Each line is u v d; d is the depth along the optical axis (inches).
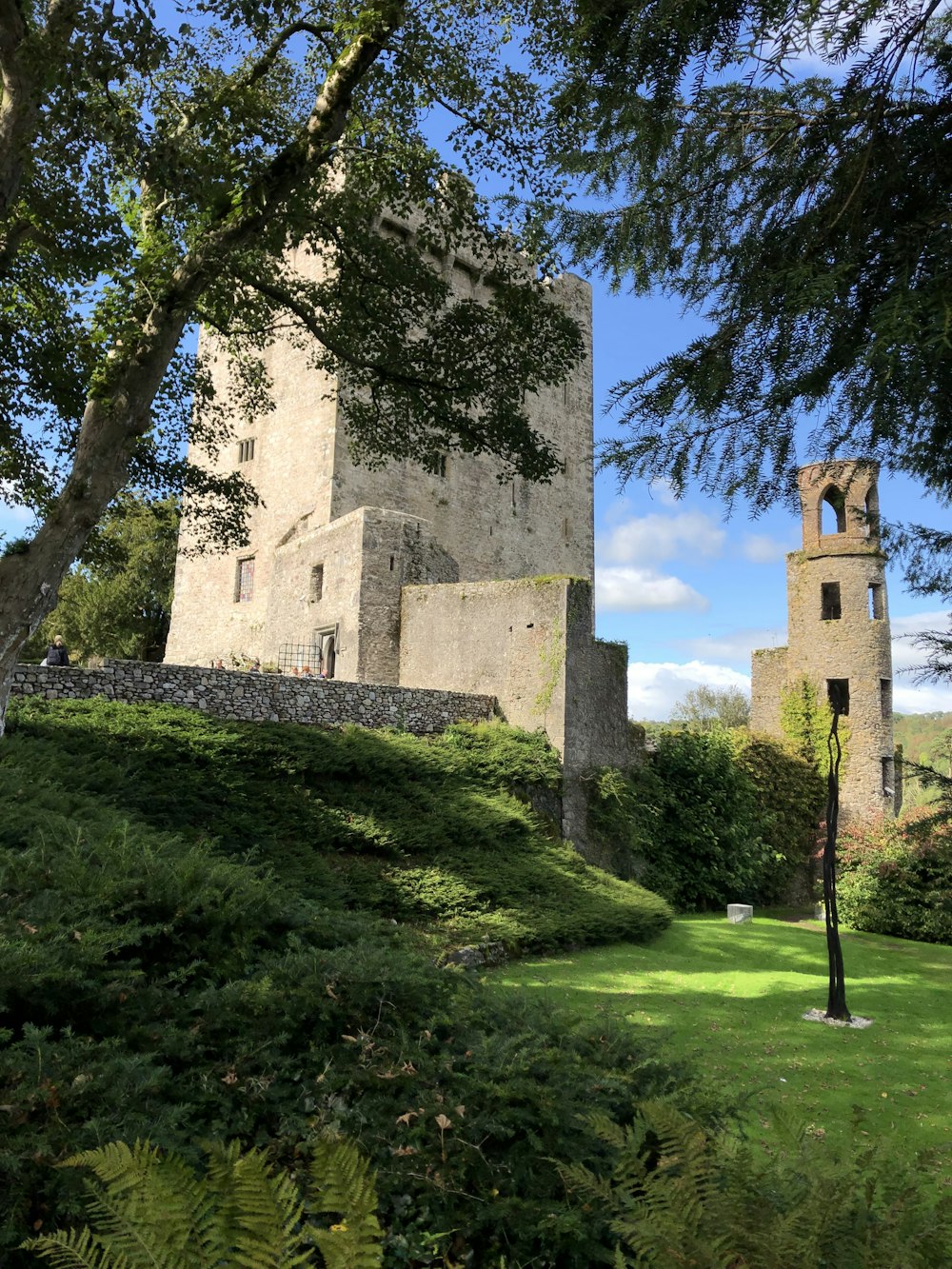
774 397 110.0
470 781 680.4
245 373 599.5
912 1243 74.5
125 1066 138.0
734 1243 72.2
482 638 828.6
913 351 91.1
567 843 707.4
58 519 329.7
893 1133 253.4
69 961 168.6
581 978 457.1
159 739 511.2
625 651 847.7
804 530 1146.7
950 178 103.3
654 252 119.6
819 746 1074.1
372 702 708.7
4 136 319.3
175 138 357.4
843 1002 415.5
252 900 226.1
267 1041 159.9
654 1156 132.4
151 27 295.7
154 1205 65.4
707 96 108.3
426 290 459.8
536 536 1408.7
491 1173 127.2
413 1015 174.1
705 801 863.7
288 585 1024.2
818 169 109.7
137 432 350.3
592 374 1567.4
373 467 548.4
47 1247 64.9
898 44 95.0
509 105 355.6
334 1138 126.7
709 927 679.1
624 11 97.7
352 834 544.7
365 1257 59.3
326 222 424.8
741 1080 301.1
